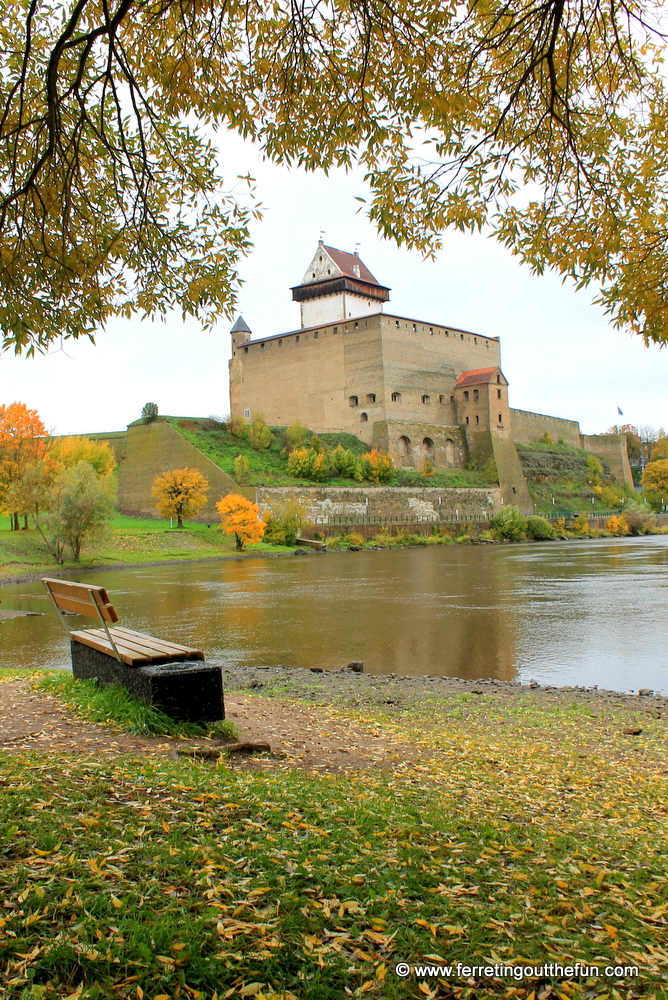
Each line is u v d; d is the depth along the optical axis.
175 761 6.02
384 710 11.59
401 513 87.44
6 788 4.77
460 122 7.68
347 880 3.97
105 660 8.17
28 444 52.91
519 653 18.69
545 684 15.23
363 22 7.04
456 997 3.12
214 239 8.73
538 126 7.69
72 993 2.83
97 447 70.62
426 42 7.26
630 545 70.12
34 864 3.75
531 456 111.44
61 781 5.05
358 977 3.15
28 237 7.82
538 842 5.10
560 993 3.18
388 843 4.73
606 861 4.88
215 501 75.31
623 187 7.81
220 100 7.96
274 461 84.94
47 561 47.06
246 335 109.81
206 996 2.88
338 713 10.27
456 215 8.02
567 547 68.12
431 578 38.97
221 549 61.38
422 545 77.00
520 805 6.20
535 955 3.45
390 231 8.16
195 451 78.12
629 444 147.88
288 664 17.38
